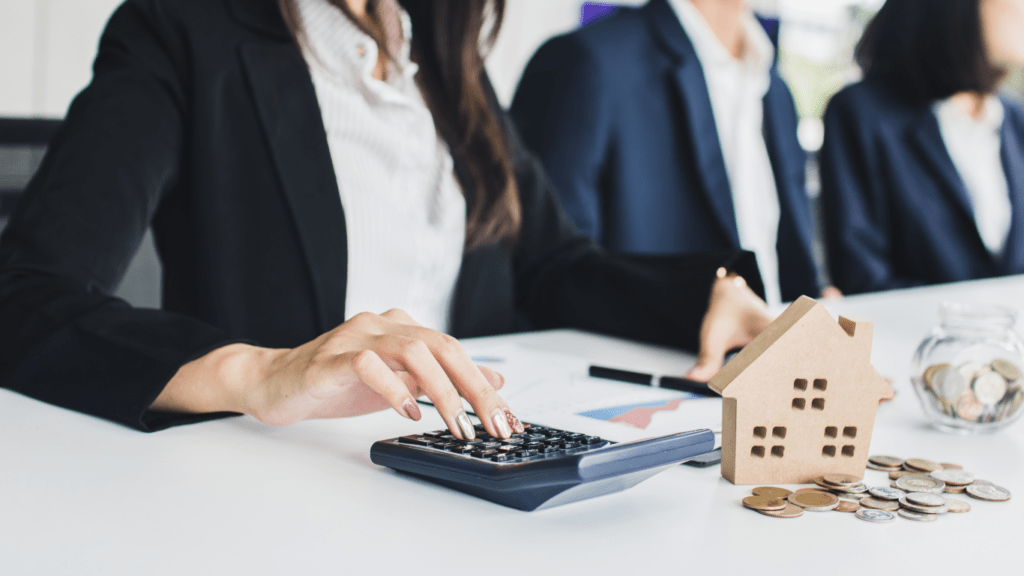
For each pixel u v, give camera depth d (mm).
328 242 983
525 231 1293
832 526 426
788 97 2254
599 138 1905
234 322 959
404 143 1122
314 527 405
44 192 796
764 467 496
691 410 651
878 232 2449
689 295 984
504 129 1312
